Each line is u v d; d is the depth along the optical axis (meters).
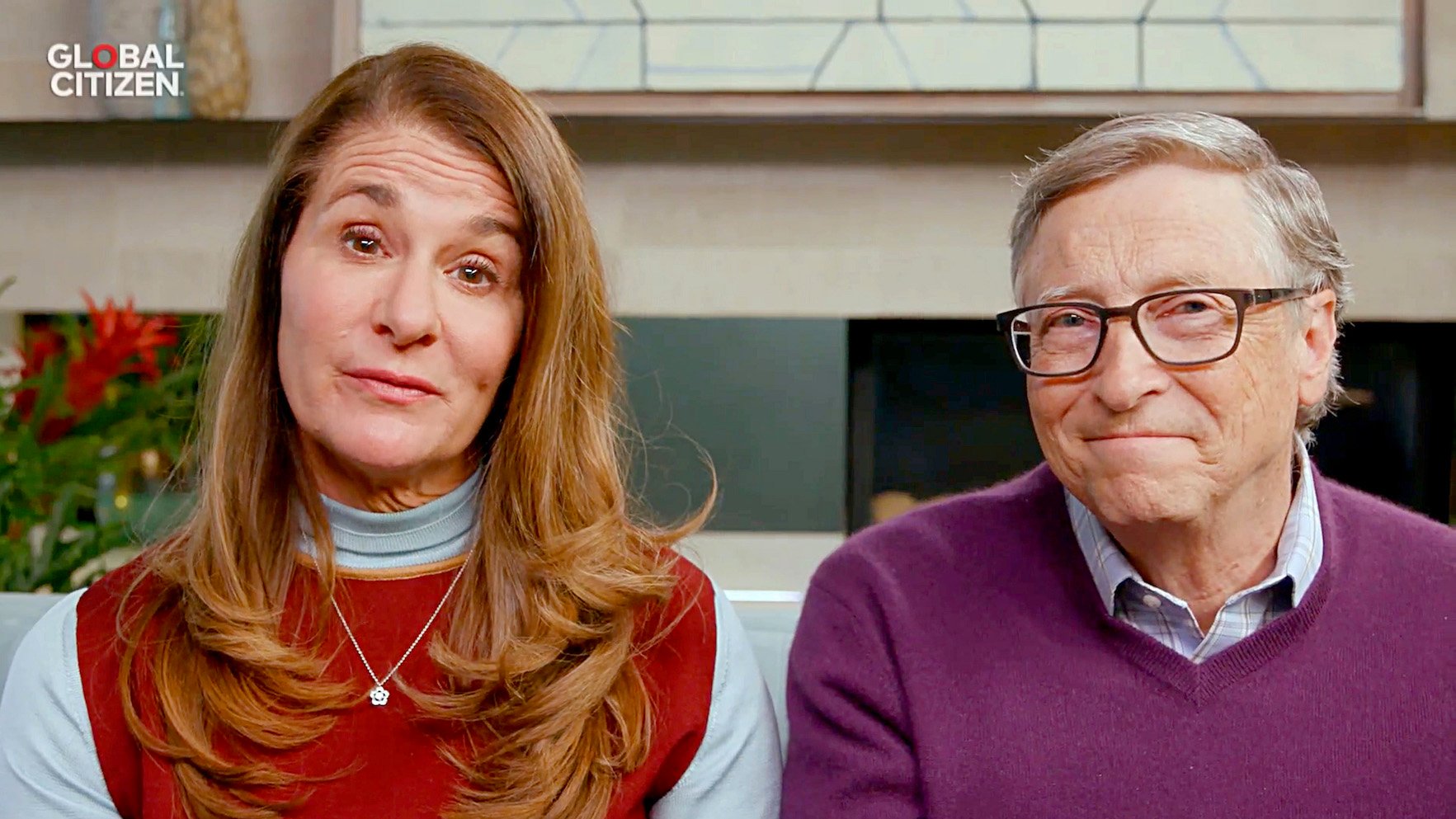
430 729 0.80
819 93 1.65
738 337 1.94
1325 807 0.78
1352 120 1.61
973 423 1.94
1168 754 0.80
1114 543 0.87
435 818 0.78
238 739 0.78
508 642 0.82
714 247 1.75
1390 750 0.78
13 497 1.24
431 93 0.79
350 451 0.77
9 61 1.73
